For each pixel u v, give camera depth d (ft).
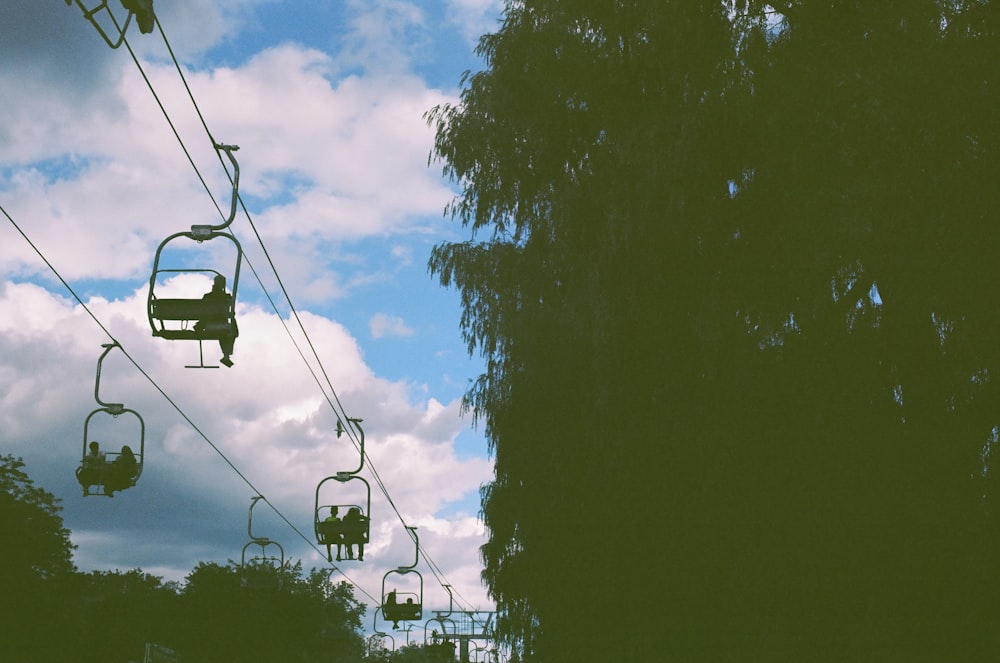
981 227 42.63
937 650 42.19
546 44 63.10
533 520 62.03
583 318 60.54
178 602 285.43
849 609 44.04
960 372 45.01
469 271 77.56
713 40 56.03
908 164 44.39
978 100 43.75
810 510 45.62
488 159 67.51
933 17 48.16
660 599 51.52
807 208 48.42
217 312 46.06
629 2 60.34
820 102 49.39
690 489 52.08
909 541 43.47
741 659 47.37
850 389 47.29
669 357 54.24
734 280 51.85
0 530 200.85
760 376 49.57
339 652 345.72
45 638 203.31
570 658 57.72
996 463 43.98
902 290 44.65
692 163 54.13
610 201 58.59
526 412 63.67
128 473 62.54
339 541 96.68
